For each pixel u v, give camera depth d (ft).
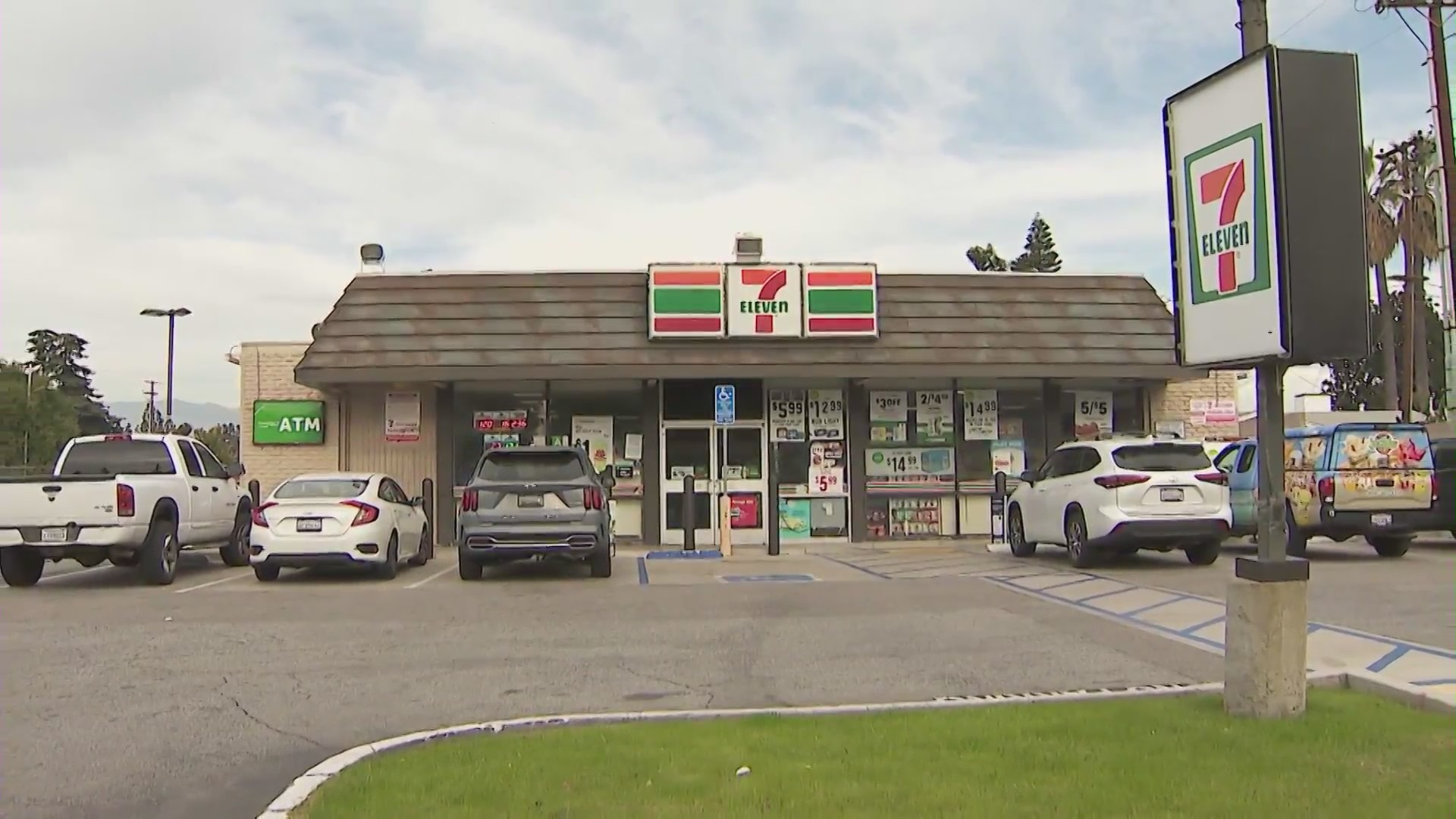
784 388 71.15
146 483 48.14
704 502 69.77
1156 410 73.51
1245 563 22.07
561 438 69.67
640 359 65.26
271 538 49.01
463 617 39.09
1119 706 23.48
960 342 67.46
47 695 26.68
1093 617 37.91
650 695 26.78
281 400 69.87
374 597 44.57
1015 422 72.74
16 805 18.56
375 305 66.39
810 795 17.53
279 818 17.02
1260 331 21.09
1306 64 20.86
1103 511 51.06
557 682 28.19
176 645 33.35
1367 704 22.82
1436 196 98.27
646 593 45.27
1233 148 21.79
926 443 71.97
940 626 36.35
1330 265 20.63
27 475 49.42
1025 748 20.03
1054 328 68.64
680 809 16.96
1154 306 70.28
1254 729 20.85
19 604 42.47
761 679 28.50
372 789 18.12
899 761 19.47
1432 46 84.23
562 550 49.16
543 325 66.13
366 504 50.21
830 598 43.32
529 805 17.26
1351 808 16.56
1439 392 156.25
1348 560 56.59
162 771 20.51
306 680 28.48
